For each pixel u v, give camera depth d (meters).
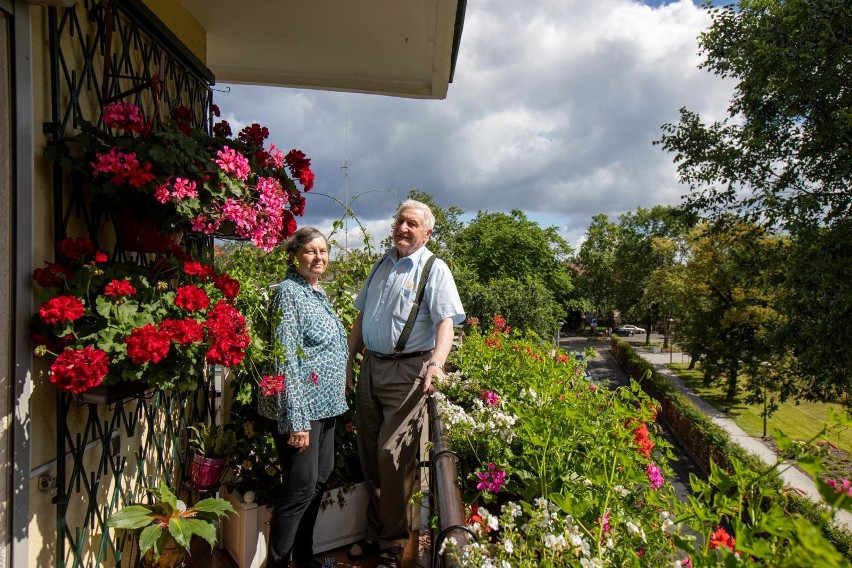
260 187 2.08
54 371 1.37
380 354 2.44
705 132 12.64
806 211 10.70
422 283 2.37
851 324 9.36
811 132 10.73
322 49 3.54
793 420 19.42
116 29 2.02
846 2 9.55
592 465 1.70
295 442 2.13
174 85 2.64
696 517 1.18
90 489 1.81
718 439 13.49
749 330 17.98
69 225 1.68
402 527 2.43
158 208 1.77
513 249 31.28
